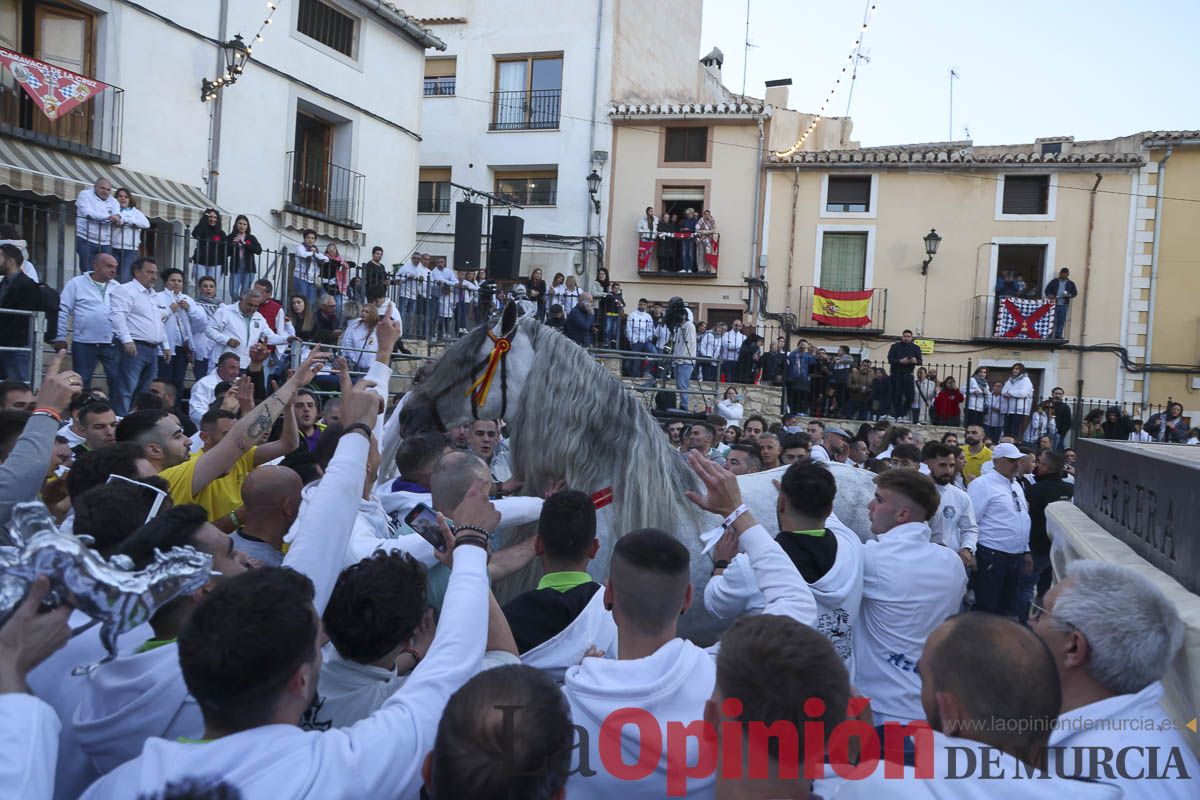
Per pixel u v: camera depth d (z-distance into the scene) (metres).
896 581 3.20
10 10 11.30
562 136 21.27
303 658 1.66
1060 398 18.02
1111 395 20.30
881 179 20.98
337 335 10.46
